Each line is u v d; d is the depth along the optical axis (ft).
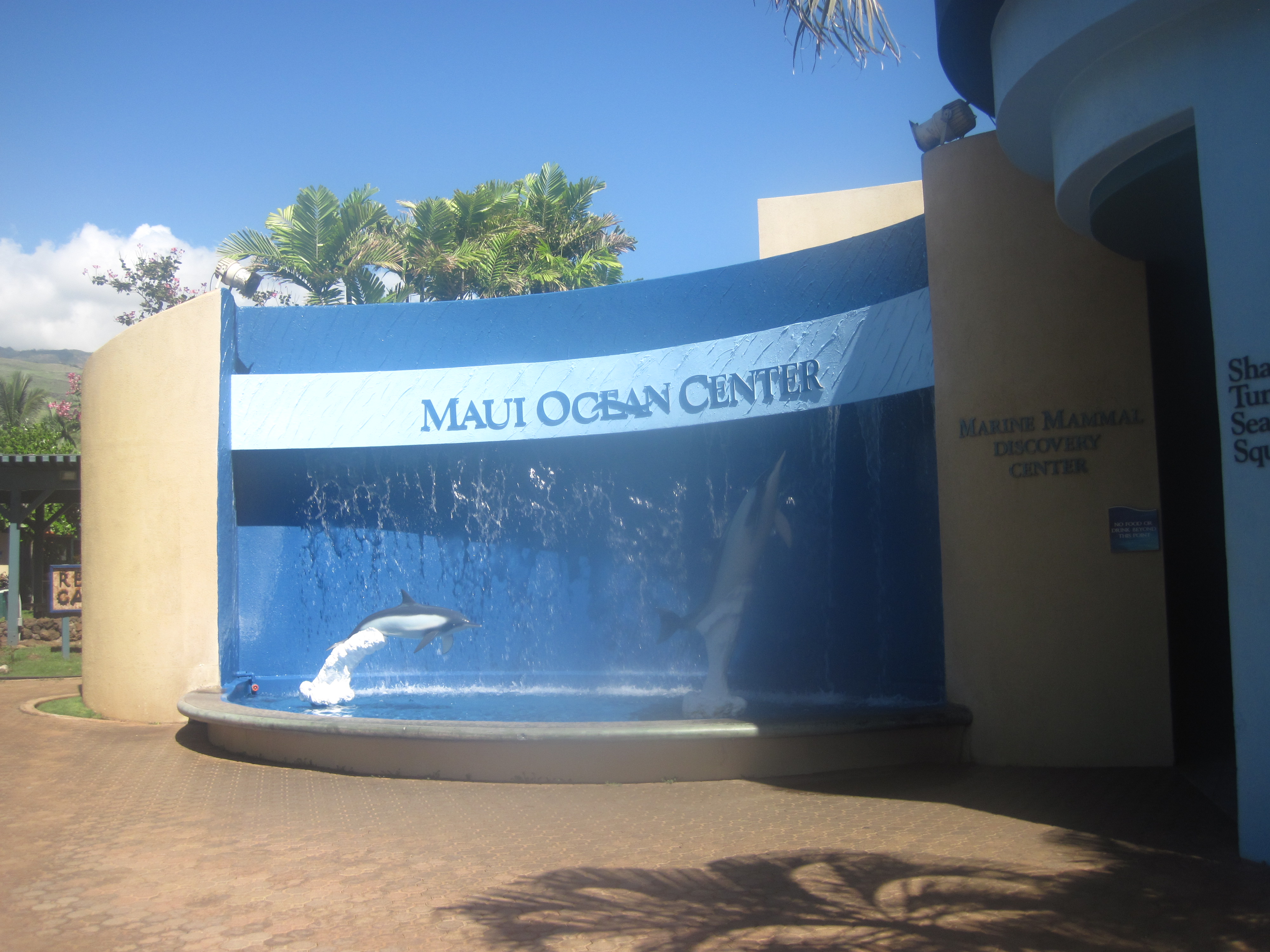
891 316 35.37
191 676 41.11
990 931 15.55
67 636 64.23
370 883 19.03
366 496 47.47
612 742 27.22
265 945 15.93
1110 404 28.17
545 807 24.81
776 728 27.12
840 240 46.32
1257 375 18.72
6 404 147.74
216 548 41.73
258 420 44.70
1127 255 28.04
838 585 40.40
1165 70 20.29
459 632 46.55
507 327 45.73
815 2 21.17
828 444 40.93
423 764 28.71
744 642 42.50
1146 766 27.50
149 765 31.91
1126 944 14.93
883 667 38.78
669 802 24.91
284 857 21.04
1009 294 28.99
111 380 43.39
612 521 45.68
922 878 18.37
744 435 43.29
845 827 22.18
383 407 45.01
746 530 33.35
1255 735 18.99
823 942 15.21
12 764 32.32
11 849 22.15
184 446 41.96
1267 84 18.67
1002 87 24.64
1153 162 21.59
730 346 40.45
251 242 83.56
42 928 16.99
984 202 29.50
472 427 44.50
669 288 43.32
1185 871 18.52
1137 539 27.76
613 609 45.47
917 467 37.76
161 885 19.24
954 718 28.50
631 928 16.10
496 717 36.01
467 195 87.56
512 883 18.69
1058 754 27.81
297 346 46.42
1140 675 27.61
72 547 116.37
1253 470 18.84
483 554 46.93
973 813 23.18
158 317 42.52
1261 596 18.80
